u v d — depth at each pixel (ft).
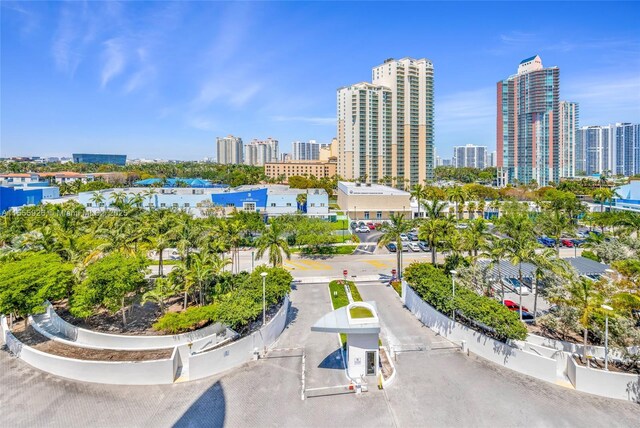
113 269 106.52
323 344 103.81
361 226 287.28
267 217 292.81
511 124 580.71
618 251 151.23
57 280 103.65
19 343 94.94
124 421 71.67
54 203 325.62
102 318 119.65
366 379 85.51
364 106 486.38
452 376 87.20
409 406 76.23
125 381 84.07
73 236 153.28
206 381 85.35
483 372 88.99
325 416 73.20
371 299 140.56
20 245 146.41
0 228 208.85
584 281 94.27
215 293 122.83
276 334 107.34
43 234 142.00
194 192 327.67
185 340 102.32
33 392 80.33
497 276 133.90
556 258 111.65
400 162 505.25
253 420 72.02
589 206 355.36
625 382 78.18
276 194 309.01
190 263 127.75
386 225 165.17
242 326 108.78
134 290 122.21
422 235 144.77
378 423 71.15
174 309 125.18
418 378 86.48
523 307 128.88
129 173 631.97
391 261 197.47
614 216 244.22
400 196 340.18
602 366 87.61
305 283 160.04
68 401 77.46
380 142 495.82
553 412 74.23
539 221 219.00
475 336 98.12
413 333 111.04
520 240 114.93
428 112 507.71
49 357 87.76
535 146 554.87
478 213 343.05
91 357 91.97
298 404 76.95
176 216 209.15
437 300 112.16
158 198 302.04
